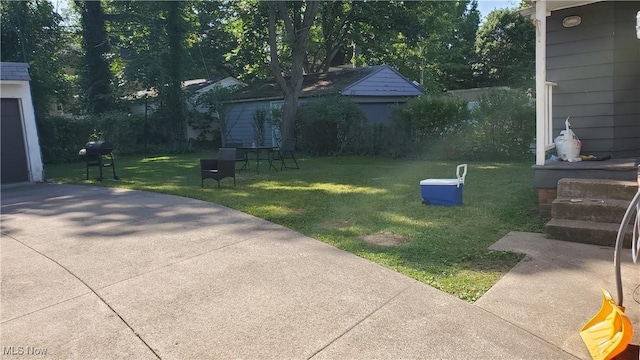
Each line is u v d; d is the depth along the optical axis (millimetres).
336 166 11828
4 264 4367
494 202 6375
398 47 25234
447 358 2561
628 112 5859
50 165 15094
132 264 4223
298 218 5836
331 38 22266
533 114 11453
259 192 7914
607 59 5738
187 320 3080
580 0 5422
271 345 2738
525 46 25516
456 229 5055
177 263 4203
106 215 6402
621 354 2424
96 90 20484
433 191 6324
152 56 19375
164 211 6527
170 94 18953
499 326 2883
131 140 18094
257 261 4195
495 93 12211
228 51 27344
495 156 12219
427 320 2982
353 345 2715
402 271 3844
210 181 9617
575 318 2941
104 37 20766
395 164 12016
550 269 3746
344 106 14844
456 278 3654
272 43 15484
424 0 21312
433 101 12953
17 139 10688
